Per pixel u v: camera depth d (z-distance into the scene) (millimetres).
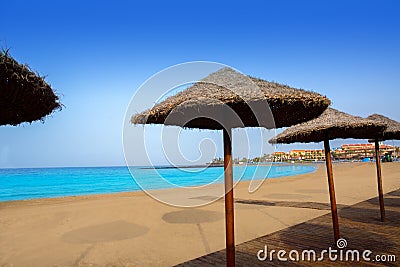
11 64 1512
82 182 32781
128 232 6887
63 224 8148
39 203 13195
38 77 1694
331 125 4613
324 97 2920
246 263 3922
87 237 6520
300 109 2975
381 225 5898
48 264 4887
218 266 3855
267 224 7402
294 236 5211
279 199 12273
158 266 4559
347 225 5941
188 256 4996
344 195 13250
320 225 5992
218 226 7293
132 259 4941
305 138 5352
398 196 10406
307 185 19359
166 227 7305
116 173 53875
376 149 6500
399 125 6430
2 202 13680
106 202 12492
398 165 38875
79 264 4816
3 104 1698
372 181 20297
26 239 6492
